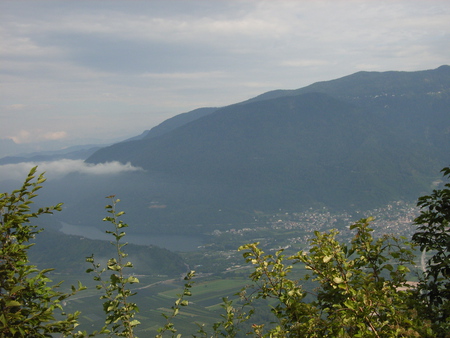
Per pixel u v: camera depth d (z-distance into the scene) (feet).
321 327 13.65
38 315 13.26
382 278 15.21
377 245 16.34
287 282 15.93
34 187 15.69
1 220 14.92
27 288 14.03
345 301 13.44
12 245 14.70
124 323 15.74
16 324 12.96
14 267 13.98
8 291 13.60
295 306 15.08
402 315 13.28
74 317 14.55
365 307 13.15
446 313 14.98
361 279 15.28
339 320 13.28
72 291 14.87
